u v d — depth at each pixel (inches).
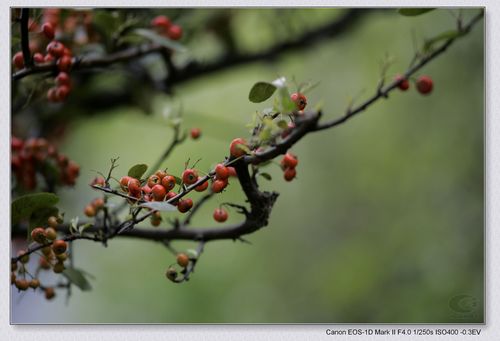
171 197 107.7
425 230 317.4
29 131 207.0
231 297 336.5
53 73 142.4
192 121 263.3
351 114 131.3
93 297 327.3
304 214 376.8
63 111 207.8
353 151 368.5
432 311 269.1
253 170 117.8
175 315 319.0
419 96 335.9
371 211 354.3
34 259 156.7
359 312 308.0
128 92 218.8
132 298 326.6
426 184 331.0
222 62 231.6
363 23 276.7
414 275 299.6
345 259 333.7
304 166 384.5
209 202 300.4
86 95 209.0
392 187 348.8
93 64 163.5
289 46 241.3
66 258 119.0
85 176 307.3
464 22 297.4
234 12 237.8
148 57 204.2
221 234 128.7
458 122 325.4
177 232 134.0
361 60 333.7
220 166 106.0
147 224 161.6
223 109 339.0
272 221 377.1
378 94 136.8
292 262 363.3
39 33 154.3
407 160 344.5
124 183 108.3
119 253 342.3
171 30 181.0
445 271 287.4
